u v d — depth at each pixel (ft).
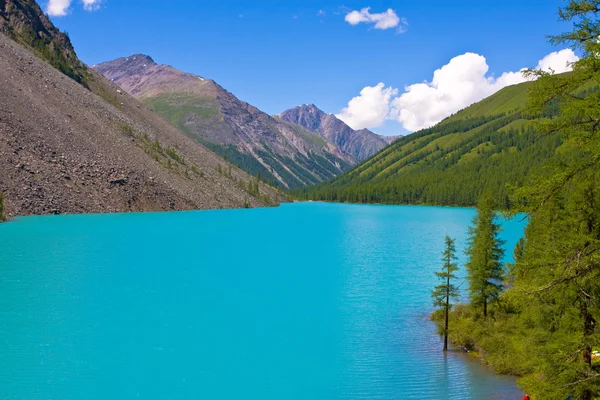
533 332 99.04
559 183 56.18
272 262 285.23
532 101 56.95
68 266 247.29
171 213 540.93
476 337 133.08
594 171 54.60
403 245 371.97
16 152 446.60
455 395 102.83
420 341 140.26
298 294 201.16
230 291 206.28
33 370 115.85
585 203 65.62
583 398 63.57
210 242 366.84
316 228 506.48
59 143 504.02
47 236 340.80
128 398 102.47
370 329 153.07
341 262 286.87
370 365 122.01
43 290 196.03
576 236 60.80
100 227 399.44
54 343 135.23
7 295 187.21
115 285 210.79
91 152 533.55
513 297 65.67
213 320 161.68
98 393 104.88
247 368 120.06
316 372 116.78
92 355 127.03
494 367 118.21
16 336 140.05
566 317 71.00
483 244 144.15
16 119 480.23
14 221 388.98
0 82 513.04
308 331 149.28
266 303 186.39
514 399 100.37
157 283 218.18
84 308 172.04
